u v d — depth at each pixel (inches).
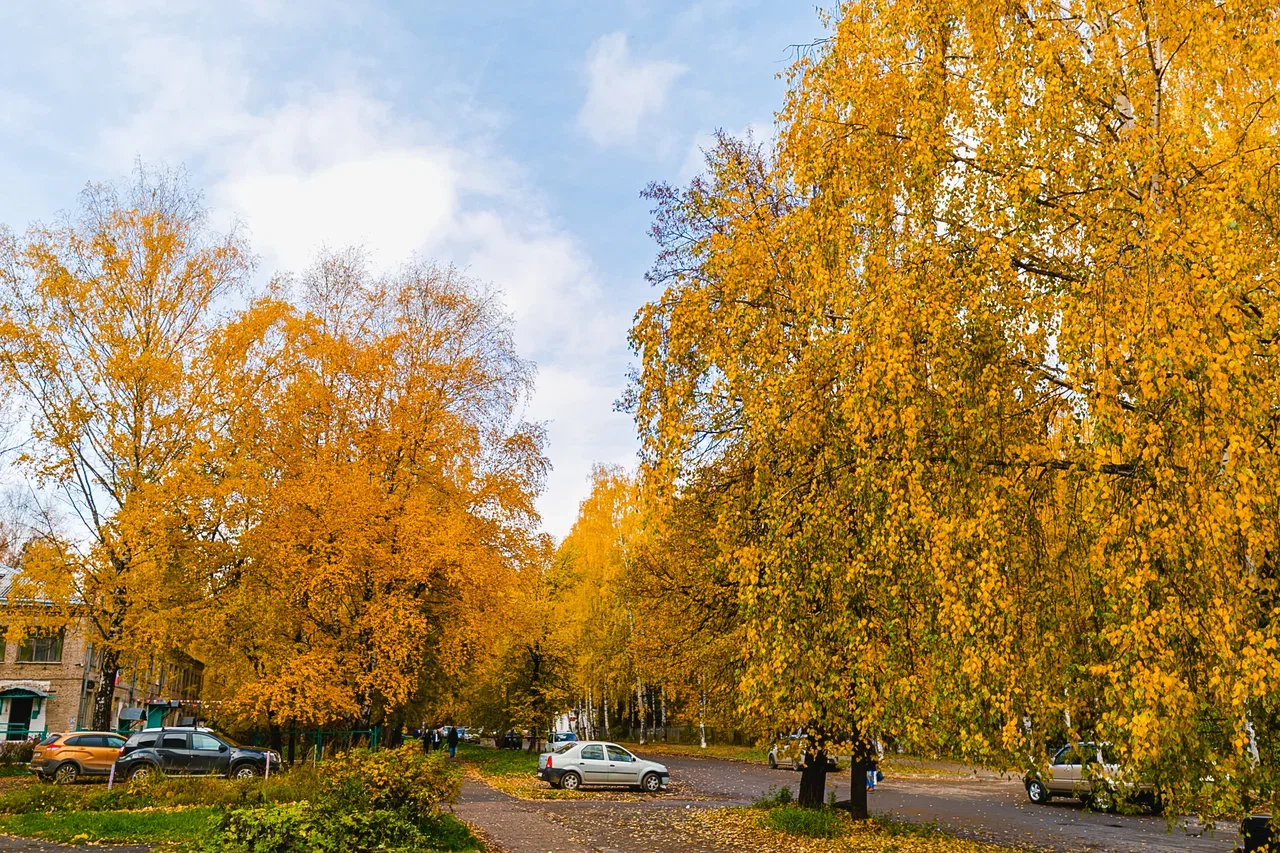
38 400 781.3
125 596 756.0
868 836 565.0
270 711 757.3
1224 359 184.5
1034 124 238.8
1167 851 555.5
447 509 857.5
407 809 435.2
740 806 749.9
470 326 935.7
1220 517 184.9
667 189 485.1
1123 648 194.2
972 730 231.8
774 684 270.4
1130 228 219.6
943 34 265.6
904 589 249.6
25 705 1492.4
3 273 791.1
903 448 240.4
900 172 267.6
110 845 474.0
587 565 1630.2
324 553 745.0
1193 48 231.1
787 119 309.9
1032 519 251.4
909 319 241.6
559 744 1069.1
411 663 817.5
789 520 268.4
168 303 853.8
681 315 334.0
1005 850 522.3
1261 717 215.9
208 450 772.0
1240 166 208.7
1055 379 257.1
